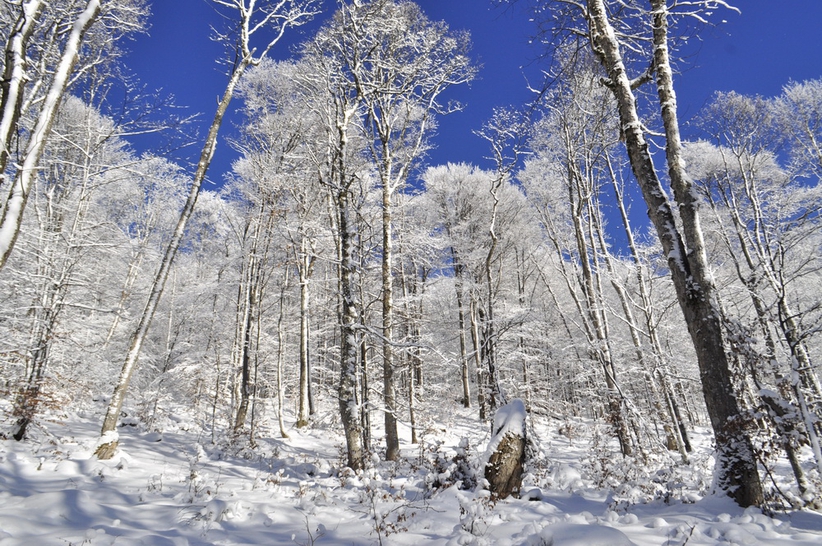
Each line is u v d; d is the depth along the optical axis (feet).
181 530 13.62
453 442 46.16
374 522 14.65
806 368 14.92
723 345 16.92
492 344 35.94
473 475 19.52
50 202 38.14
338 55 32.71
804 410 14.24
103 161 43.65
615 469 24.94
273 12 29.96
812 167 50.85
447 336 61.00
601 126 42.01
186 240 74.38
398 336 45.70
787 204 47.16
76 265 37.35
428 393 55.21
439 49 39.40
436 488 19.35
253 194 50.01
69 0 20.11
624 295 44.93
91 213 51.98
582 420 62.08
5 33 17.03
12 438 26.61
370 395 41.86
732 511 14.70
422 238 45.21
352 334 27.45
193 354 58.29
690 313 17.78
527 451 22.65
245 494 19.49
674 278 18.53
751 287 26.11
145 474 22.58
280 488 20.63
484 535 12.48
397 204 43.09
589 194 44.09
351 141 43.29
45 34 18.38
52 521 13.21
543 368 74.74
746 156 49.37
